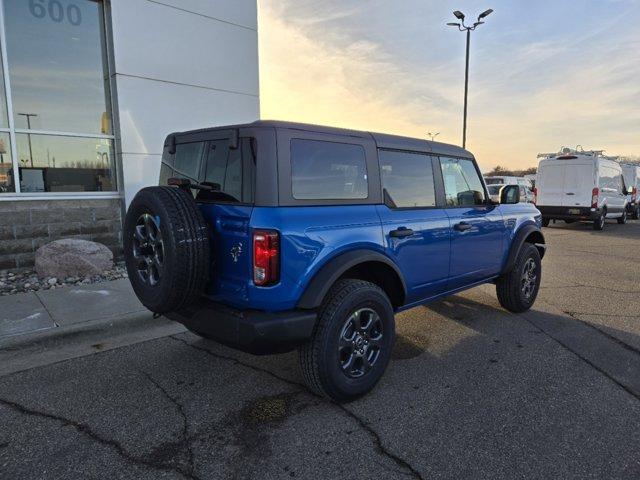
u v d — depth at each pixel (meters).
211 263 3.01
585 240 12.37
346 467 2.48
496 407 3.13
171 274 2.78
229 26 8.35
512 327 4.82
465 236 4.25
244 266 2.80
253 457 2.57
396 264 3.49
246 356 3.98
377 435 2.79
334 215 3.07
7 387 3.38
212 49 8.17
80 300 5.33
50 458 2.54
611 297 6.11
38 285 5.92
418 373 3.68
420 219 3.75
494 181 23.16
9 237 6.46
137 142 7.41
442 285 4.11
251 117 8.88
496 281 5.23
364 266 3.36
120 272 6.67
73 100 7.26
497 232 4.73
